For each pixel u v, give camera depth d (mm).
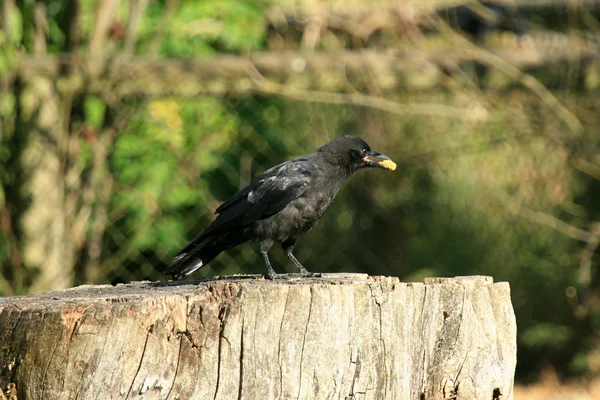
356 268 15102
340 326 6289
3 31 10508
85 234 11562
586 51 11883
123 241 12305
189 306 6051
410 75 11852
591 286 14930
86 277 11531
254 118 13445
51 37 12234
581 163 13117
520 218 15062
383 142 14305
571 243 14984
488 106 12172
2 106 10727
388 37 13305
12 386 5770
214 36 13828
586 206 14891
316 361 6191
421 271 15344
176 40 13523
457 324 7094
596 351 15156
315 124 14148
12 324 5793
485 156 14680
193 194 12812
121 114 11297
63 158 10984
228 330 6031
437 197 15375
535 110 12477
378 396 6418
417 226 15477
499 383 7105
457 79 12008
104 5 10891
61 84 10820
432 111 11977
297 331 6168
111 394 5754
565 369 15648
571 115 12117
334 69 11391
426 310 6941
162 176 12523
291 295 6188
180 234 12969
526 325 15641
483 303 7312
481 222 15344
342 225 14945
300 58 11305
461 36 12406
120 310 5789
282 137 13906
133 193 12031
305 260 14516
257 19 13836
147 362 5840
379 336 6469
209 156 13070
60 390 5707
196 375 5965
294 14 13477
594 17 13383
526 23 13289
